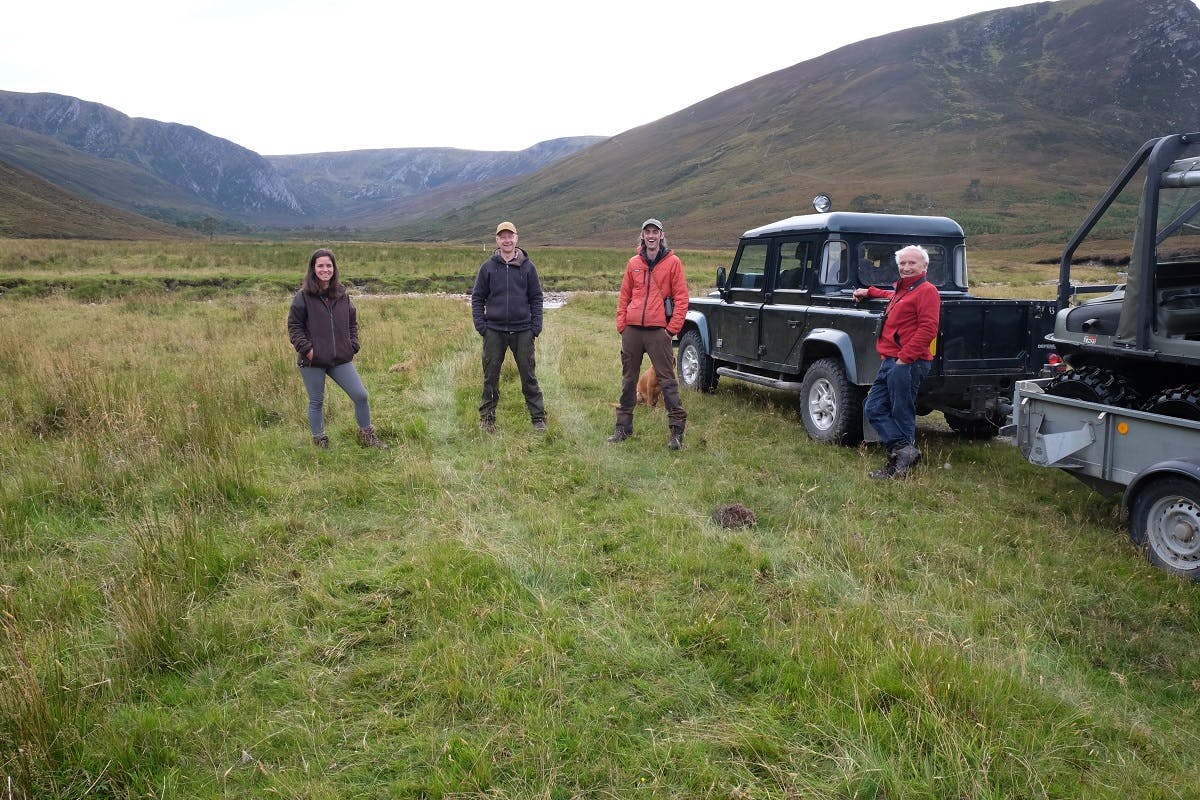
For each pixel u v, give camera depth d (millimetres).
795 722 2834
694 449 6492
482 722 2799
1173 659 3367
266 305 18016
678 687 3043
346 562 4137
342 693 3012
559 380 9320
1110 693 3125
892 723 2750
